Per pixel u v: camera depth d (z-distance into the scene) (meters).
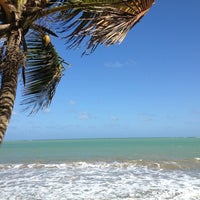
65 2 3.83
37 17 3.71
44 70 4.92
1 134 3.23
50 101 4.99
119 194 14.02
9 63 3.48
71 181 17.50
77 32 3.35
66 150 59.75
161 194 13.96
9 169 23.45
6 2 3.60
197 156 38.41
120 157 38.16
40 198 13.40
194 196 13.59
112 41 2.96
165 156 39.12
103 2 3.31
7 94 3.40
